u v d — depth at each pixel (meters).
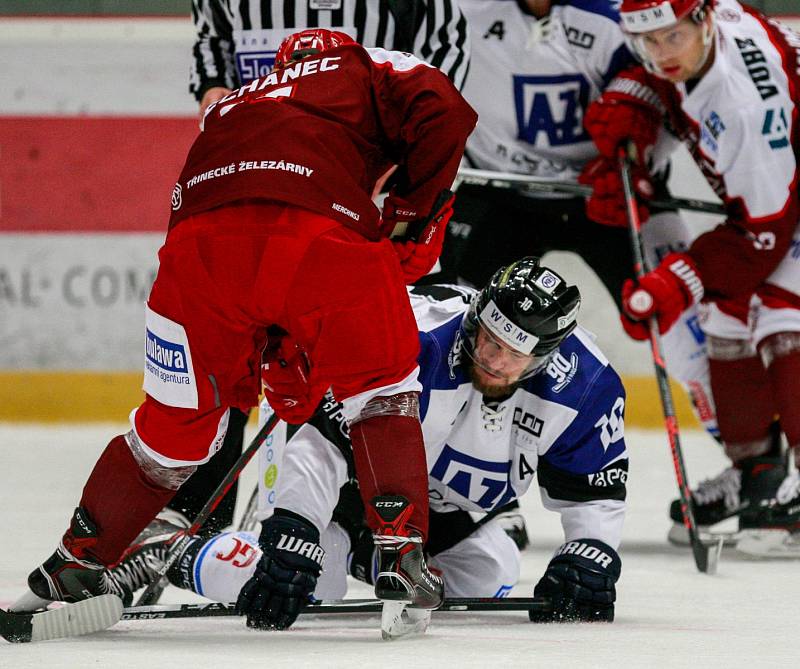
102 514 7.89
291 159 7.59
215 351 7.66
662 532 14.15
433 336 8.55
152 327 7.76
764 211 12.47
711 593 10.34
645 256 14.37
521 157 14.33
